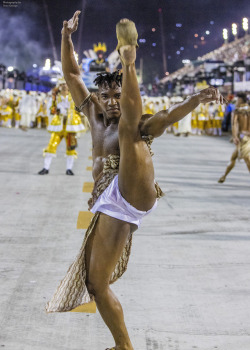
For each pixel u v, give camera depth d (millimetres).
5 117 28438
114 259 2877
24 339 3418
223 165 13844
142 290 4320
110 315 2926
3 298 4070
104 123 3139
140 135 2797
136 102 2689
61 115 10430
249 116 9945
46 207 7469
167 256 5258
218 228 6508
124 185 2807
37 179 10023
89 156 14531
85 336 3500
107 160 2973
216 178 11195
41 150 15766
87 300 2859
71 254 5230
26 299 4066
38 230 6145
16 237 5805
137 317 3799
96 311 3912
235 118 9961
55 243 5613
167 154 16516
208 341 3463
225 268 4941
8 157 13555
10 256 5105
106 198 2873
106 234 2850
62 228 6266
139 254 5293
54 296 2893
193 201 8328
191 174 11727
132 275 4668
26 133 24031
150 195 2859
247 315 3891
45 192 8680
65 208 7422
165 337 3504
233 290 4379
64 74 3328
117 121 3076
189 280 4594
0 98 28422
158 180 10609
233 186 10109
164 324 3703
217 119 27906
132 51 2584
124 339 2965
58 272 4691
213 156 16422
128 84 2658
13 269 4734
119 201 2836
